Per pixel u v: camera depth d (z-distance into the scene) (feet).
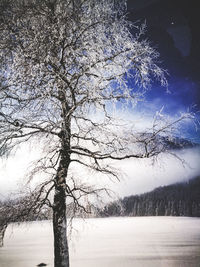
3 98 33.40
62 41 34.78
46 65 33.35
